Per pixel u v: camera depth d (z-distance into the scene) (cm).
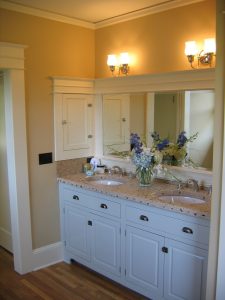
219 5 188
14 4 299
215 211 200
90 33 369
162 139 315
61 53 343
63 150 352
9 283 316
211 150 281
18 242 328
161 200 259
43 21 324
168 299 262
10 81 303
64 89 344
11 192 326
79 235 336
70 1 293
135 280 285
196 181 290
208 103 277
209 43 268
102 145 375
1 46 291
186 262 246
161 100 312
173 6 294
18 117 311
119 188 299
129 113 342
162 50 309
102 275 330
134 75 324
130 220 281
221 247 197
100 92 366
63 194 348
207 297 210
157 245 264
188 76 284
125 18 336
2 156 369
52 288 308
